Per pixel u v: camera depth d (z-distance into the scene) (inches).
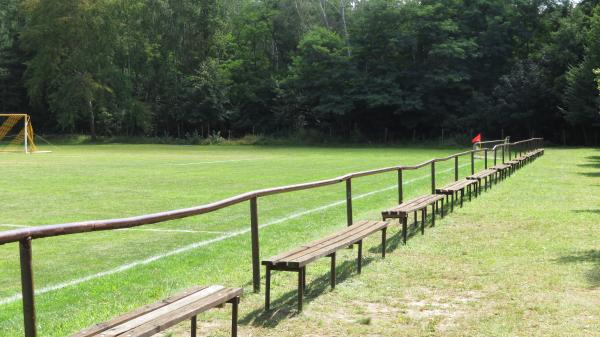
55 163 1267.2
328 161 1346.0
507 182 802.8
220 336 209.8
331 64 2645.2
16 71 2878.9
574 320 225.8
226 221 492.1
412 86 2593.5
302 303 247.0
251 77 2832.2
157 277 301.4
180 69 2834.6
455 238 399.9
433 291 269.9
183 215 193.2
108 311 238.5
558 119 2338.8
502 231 426.0
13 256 356.5
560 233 416.2
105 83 2667.3
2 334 210.4
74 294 267.4
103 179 881.5
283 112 2748.5
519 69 2336.4
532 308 241.3
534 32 2625.5
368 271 307.3
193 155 1651.1
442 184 797.9
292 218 504.4
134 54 2795.3
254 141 2568.9
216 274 302.7
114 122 2780.5
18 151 1909.4
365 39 2566.4
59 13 2576.3
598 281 283.1
